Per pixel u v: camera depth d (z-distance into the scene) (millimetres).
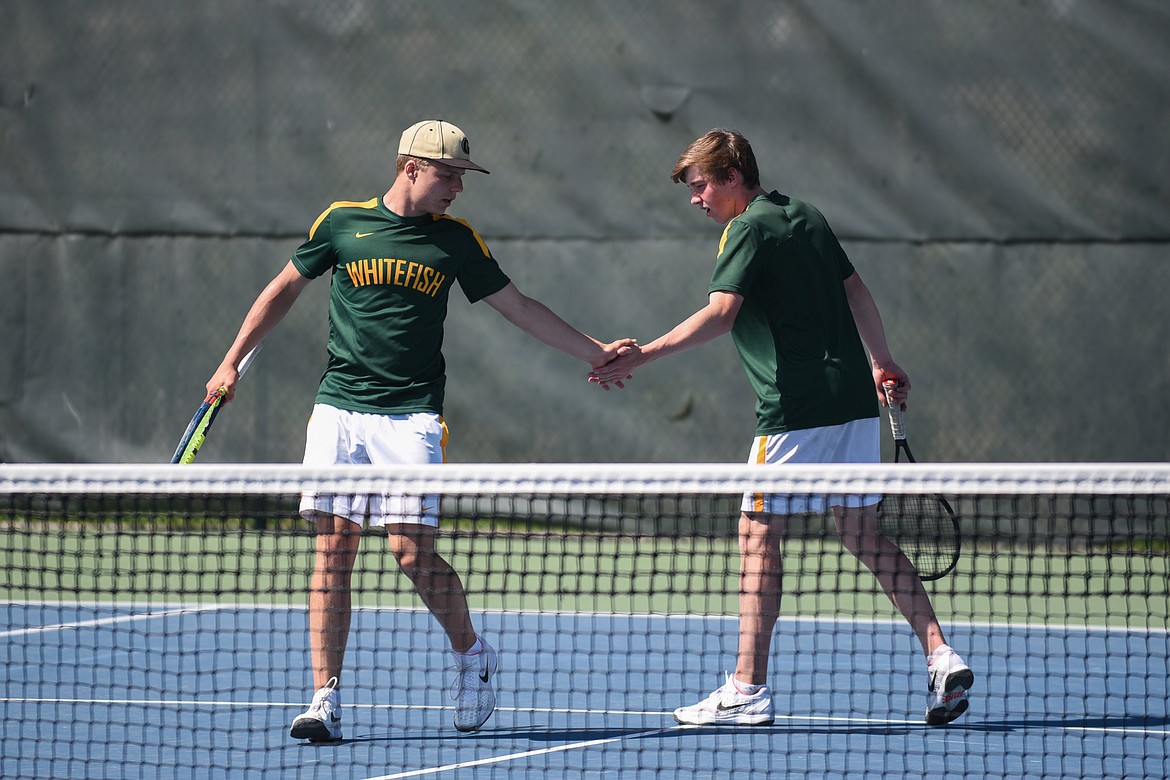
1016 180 27906
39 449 30500
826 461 14539
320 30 29656
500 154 29172
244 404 30016
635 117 28797
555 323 15141
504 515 29203
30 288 30562
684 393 28922
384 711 15281
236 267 30016
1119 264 27703
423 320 14469
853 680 16719
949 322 28141
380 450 14305
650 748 13438
